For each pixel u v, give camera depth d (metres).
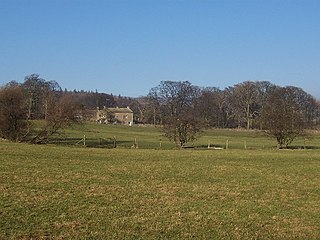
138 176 27.48
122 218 16.69
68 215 16.72
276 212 18.94
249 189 24.22
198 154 44.22
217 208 19.17
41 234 14.20
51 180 24.17
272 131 62.47
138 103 183.50
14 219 15.73
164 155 42.31
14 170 27.28
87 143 64.56
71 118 61.75
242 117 131.88
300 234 15.67
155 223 16.22
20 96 59.22
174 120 62.03
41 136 59.91
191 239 14.51
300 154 45.91
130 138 79.06
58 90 104.44
